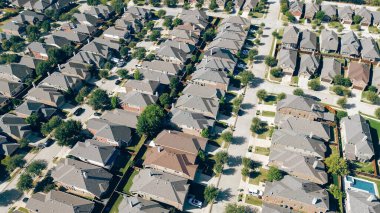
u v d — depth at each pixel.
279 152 131.12
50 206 113.44
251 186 125.94
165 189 117.38
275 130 141.25
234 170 132.12
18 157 130.25
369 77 174.62
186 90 164.00
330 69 176.00
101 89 169.50
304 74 177.88
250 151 139.50
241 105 162.00
